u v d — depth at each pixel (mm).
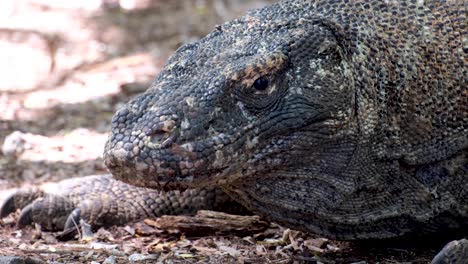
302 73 10195
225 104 9812
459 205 11055
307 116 10117
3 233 12648
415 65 10758
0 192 14578
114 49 22922
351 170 10516
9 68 21594
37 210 12688
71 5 26359
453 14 11055
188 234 12328
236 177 9992
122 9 26188
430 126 10789
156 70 21328
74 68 21609
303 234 12016
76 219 12586
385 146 10633
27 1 26453
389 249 11469
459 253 9875
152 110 9648
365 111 10484
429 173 10914
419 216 10977
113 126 9711
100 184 13031
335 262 11109
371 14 10812
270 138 10031
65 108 19031
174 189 9703
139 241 12234
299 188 10430
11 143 16844
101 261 11320
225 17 25156
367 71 10570
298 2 10914
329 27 10586
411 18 10930
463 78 10891
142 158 9469
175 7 26375
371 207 10812
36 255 11500
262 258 11336
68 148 16859
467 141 10883
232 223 12312
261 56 10062
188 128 9586
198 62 10227
